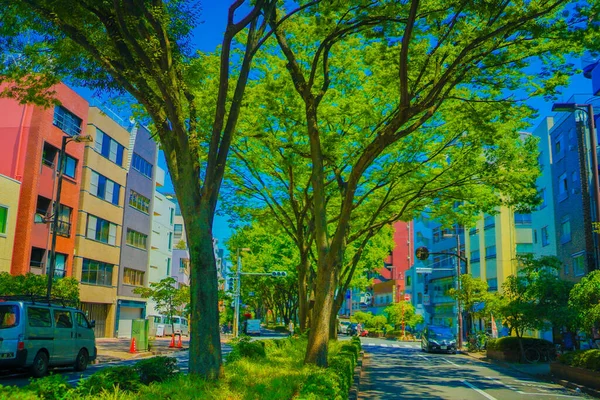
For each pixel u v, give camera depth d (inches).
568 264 1173.1
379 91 663.1
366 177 781.3
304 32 624.1
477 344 1354.6
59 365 644.7
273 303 2765.7
